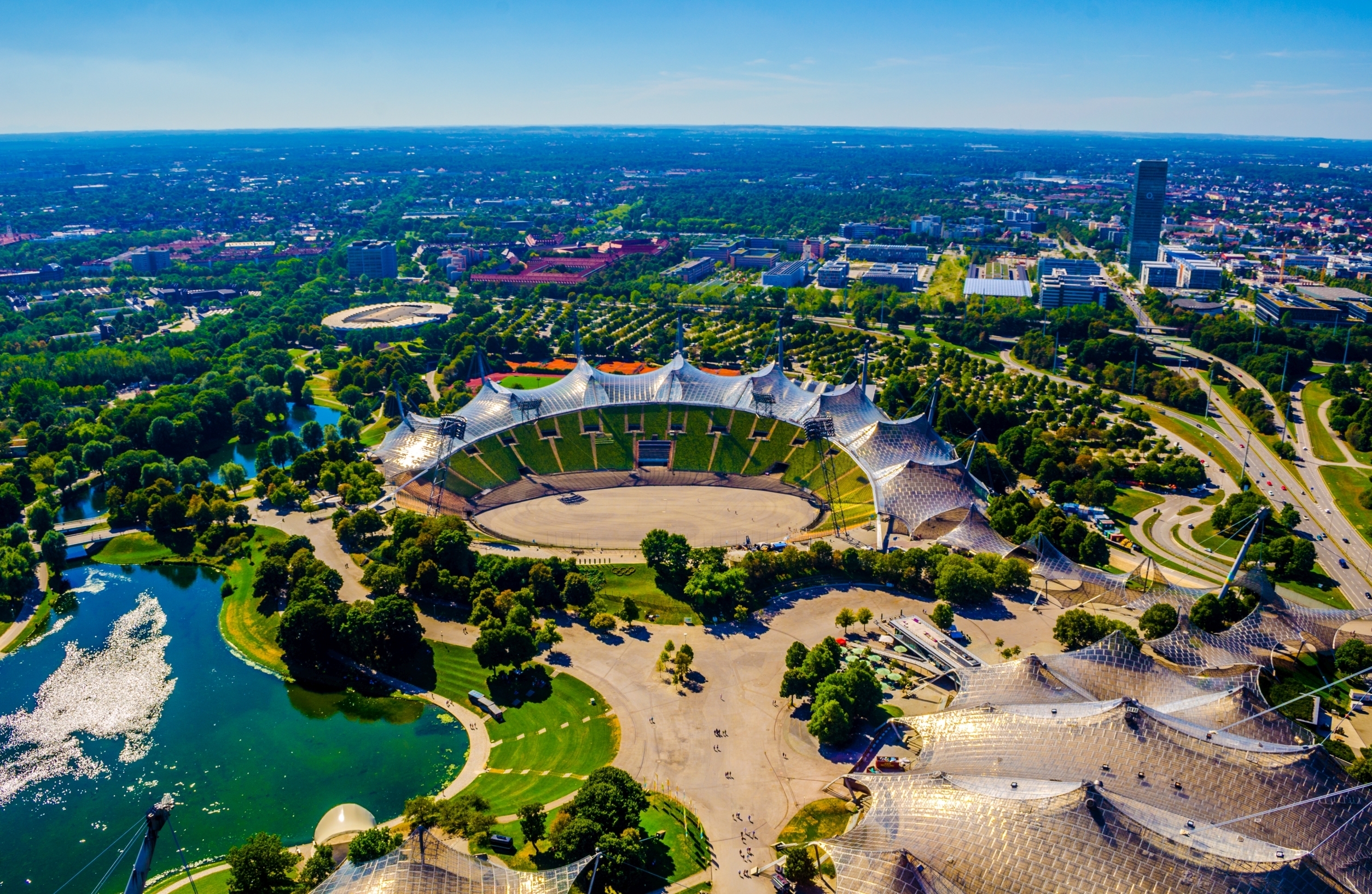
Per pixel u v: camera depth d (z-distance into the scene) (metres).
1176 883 156.00
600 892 181.25
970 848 171.12
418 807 193.12
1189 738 191.88
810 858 184.12
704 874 187.50
